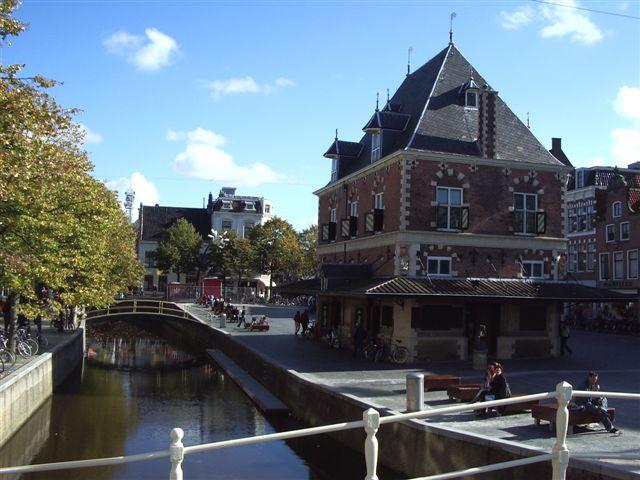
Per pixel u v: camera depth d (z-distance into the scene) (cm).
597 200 5406
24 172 1550
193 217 8875
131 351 4688
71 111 1678
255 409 2483
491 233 3033
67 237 2202
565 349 3062
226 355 3997
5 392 1841
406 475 1542
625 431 1424
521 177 3111
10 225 1811
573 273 5819
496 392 1630
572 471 1086
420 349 2755
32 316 2128
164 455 575
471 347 2909
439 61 3434
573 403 1430
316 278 3744
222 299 6041
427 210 2950
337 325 3575
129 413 2384
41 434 2034
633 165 6128
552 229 3138
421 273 2906
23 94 1497
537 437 1366
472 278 2920
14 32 1470
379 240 3144
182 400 2672
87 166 2362
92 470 1641
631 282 4872
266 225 7681
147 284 8412
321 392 2061
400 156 2948
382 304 2948
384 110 3497
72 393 2784
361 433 1742
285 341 3647
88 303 2778
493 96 3094
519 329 2934
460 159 2991
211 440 1972
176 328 6100
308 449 1856
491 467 693
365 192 3397
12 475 1589
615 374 2414
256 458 1766
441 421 1552
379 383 2169
